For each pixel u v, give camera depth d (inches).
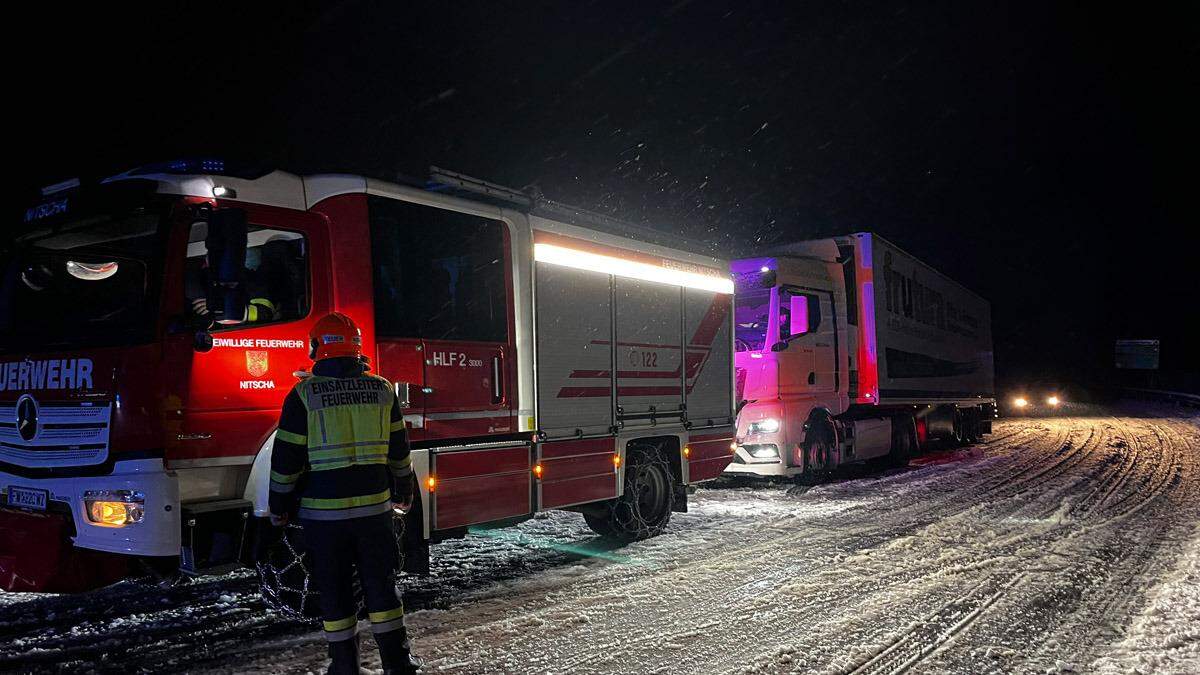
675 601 235.5
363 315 221.5
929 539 328.8
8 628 204.2
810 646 196.4
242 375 201.3
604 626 211.2
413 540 228.4
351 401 157.6
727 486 498.0
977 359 860.0
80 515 193.6
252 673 174.1
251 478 203.3
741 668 181.6
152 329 190.1
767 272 466.6
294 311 212.4
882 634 205.5
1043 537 333.4
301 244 214.7
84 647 189.5
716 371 370.3
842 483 513.0
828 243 532.4
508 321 266.4
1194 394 1718.8
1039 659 187.8
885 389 565.6
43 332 206.2
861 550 307.3
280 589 199.5
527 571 272.4
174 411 189.6
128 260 198.1
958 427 789.2
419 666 161.6
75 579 197.2
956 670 180.9
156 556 187.3
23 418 205.3
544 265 279.9
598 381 299.4
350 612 156.3
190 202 197.5
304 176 220.4
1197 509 407.8
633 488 318.3
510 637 201.6
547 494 273.7
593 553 301.6
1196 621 215.8
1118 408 1584.6
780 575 267.4
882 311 562.9
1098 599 239.3
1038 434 956.6
